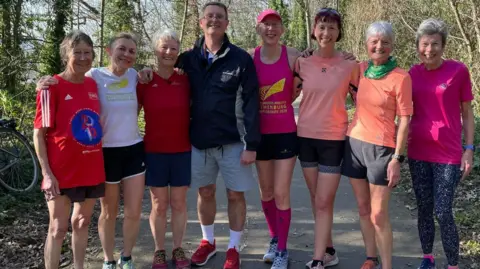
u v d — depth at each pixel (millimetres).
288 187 3926
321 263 3822
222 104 3729
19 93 9578
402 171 7105
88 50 3268
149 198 6090
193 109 3828
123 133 3604
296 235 4793
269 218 4211
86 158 3320
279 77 3781
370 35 3416
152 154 3838
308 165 3871
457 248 3604
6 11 10508
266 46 3834
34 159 6312
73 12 13164
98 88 3543
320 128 3711
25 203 5574
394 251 4355
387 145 3438
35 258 4176
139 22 18016
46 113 3180
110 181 3623
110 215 3760
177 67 3855
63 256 4211
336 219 5273
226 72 3680
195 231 4938
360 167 3588
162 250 4008
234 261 3938
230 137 3799
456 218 4973
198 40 3885
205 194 4074
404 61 14125
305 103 3801
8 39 10812
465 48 10805
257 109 3703
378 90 3434
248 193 6312
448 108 3482
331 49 3688
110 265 3865
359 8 18906
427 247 3826
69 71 3312
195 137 3838
